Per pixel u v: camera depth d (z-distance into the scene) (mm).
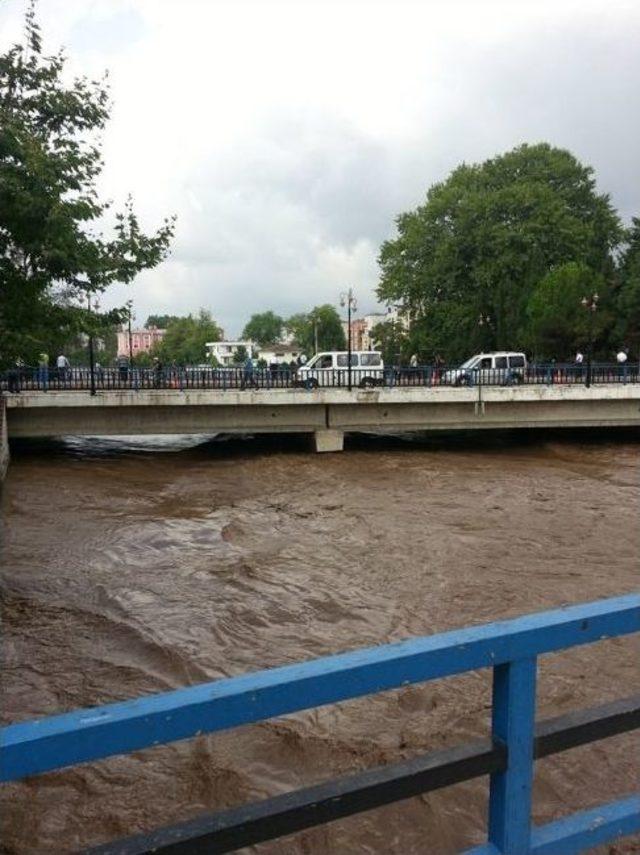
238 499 15547
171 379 23391
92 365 21562
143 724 1314
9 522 12797
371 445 25250
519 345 45625
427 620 7918
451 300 50062
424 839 4105
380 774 1539
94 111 7898
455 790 4492
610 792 4535
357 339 120750
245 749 5164
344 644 7262
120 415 21875
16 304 7645
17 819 4387
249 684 1406
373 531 12273
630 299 40656
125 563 10195
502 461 21500
